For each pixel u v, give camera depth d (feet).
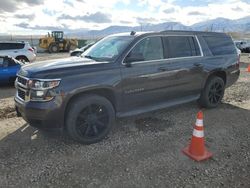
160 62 18.15
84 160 13.94
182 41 19.99
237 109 22.88
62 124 14.89
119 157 14.26
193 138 14.25
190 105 23.45
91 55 18.19
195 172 12.85
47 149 15.12
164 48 18.67
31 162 13.69
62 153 14.67
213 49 22.07
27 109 14.52
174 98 19.72
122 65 16.40
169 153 14.70
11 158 14.08
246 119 20.35
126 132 17.56
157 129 18.08
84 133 15.55
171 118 20.24
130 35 18.11
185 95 20.38
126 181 12.11
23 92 15.39
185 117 20.49
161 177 12.42
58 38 131.85
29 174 12.63
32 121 14.85
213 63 21.63
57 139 16.42
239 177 12.48
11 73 33.94
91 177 12.42
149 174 12.66
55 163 13.61
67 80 14.55
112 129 18.03
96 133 15.89
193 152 14.20
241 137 17.01
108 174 12.66
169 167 13.28
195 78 20.47
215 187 11.72
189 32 20.80
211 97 22.40
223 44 23.12
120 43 17.47
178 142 16.10
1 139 16.44
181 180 12.20
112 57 16.58
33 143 15.88
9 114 21.62
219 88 22.81
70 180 12.19
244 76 42.73
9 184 11.89
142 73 17.12
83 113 15.40
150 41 17.98
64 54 113.91
